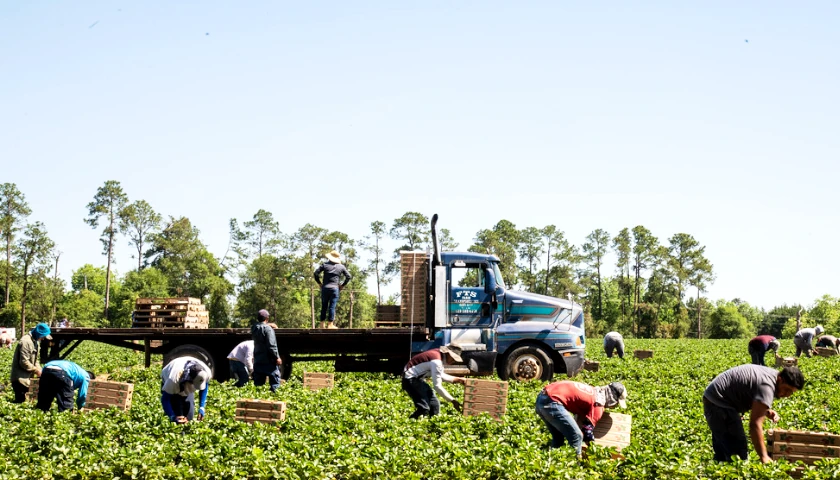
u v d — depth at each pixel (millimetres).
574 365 19984
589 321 103875
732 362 29297
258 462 9859
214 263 97000
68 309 91500
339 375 21844
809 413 14258
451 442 10875
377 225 90312
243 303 89500
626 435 10586
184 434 11539
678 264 110688
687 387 20188
